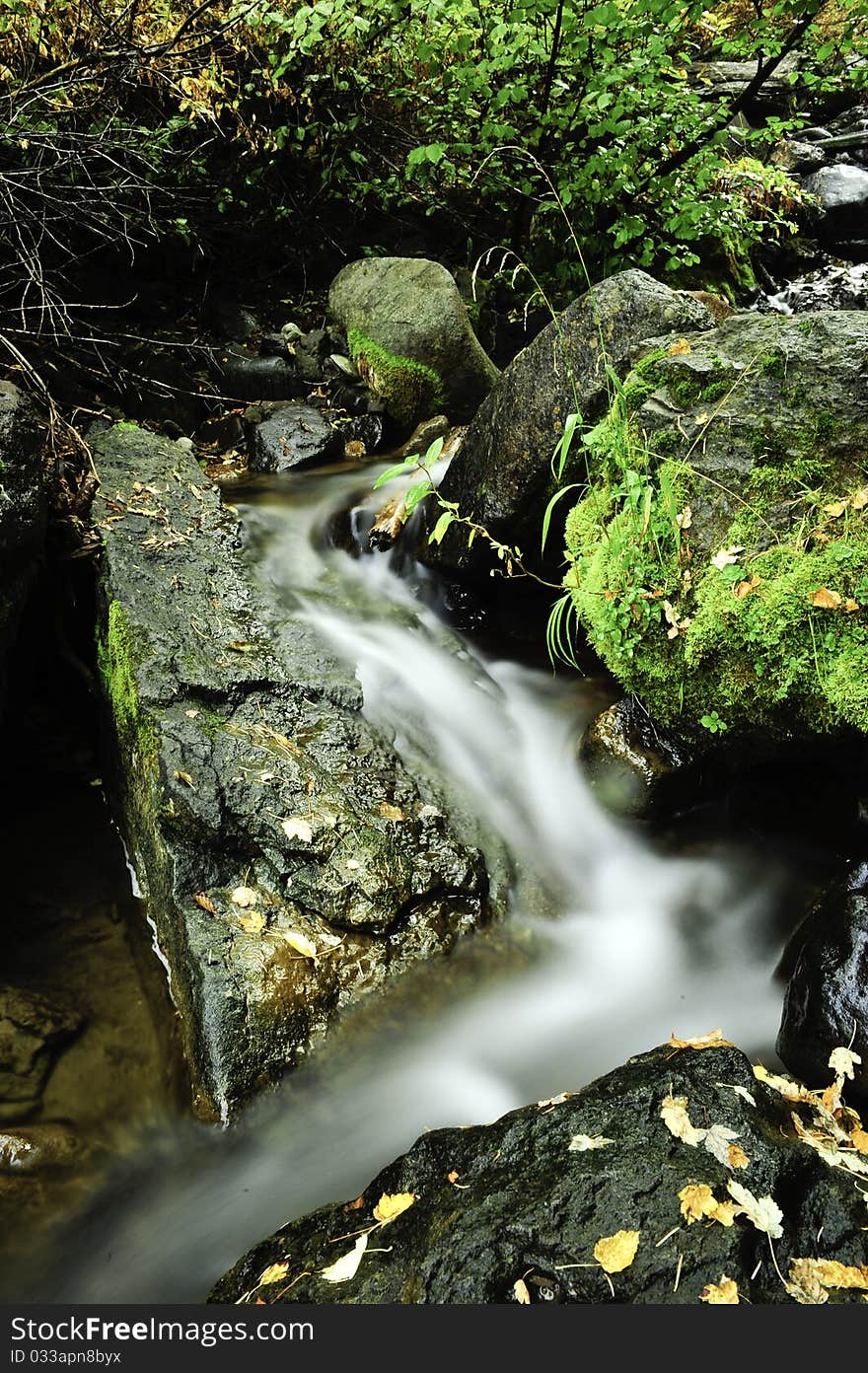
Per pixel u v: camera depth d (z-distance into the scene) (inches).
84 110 102.7
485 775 75.5
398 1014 59.6
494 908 66.5
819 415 63.0
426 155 113.3
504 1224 39.8
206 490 89.3
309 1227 45.6
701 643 62.9
